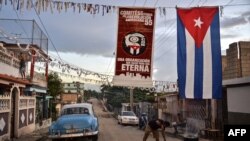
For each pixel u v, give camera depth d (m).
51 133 16.39
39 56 26.41
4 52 20.56
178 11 12.22
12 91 20.88
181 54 12.06
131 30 13.09
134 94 67.44
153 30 13.07
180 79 11.98
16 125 21.39
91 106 18.94
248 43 22.77
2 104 18.17
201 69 11.96
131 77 13.18
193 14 12.16
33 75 27.12
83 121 16.64
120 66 13.15
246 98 18.77
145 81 13.11
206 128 22.72
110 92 93.81
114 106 91.38
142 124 30.30
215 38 12.02
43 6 10.81
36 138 21.20
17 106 21.52
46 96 35.62
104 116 67.38
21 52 25.75
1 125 17.88
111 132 26.72
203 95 11.91
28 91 26.91
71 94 80.06
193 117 27.00
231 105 20.55
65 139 16.52
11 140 19.62
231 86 20.47
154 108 45.16
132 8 13.02
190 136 13.42
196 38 12.05
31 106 26.47
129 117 37.16
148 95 59.22
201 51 12.01
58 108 51.34
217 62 11.94
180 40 12.10
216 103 22.25
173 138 22.34
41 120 32.06
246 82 18.31
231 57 23.66
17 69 24.45
